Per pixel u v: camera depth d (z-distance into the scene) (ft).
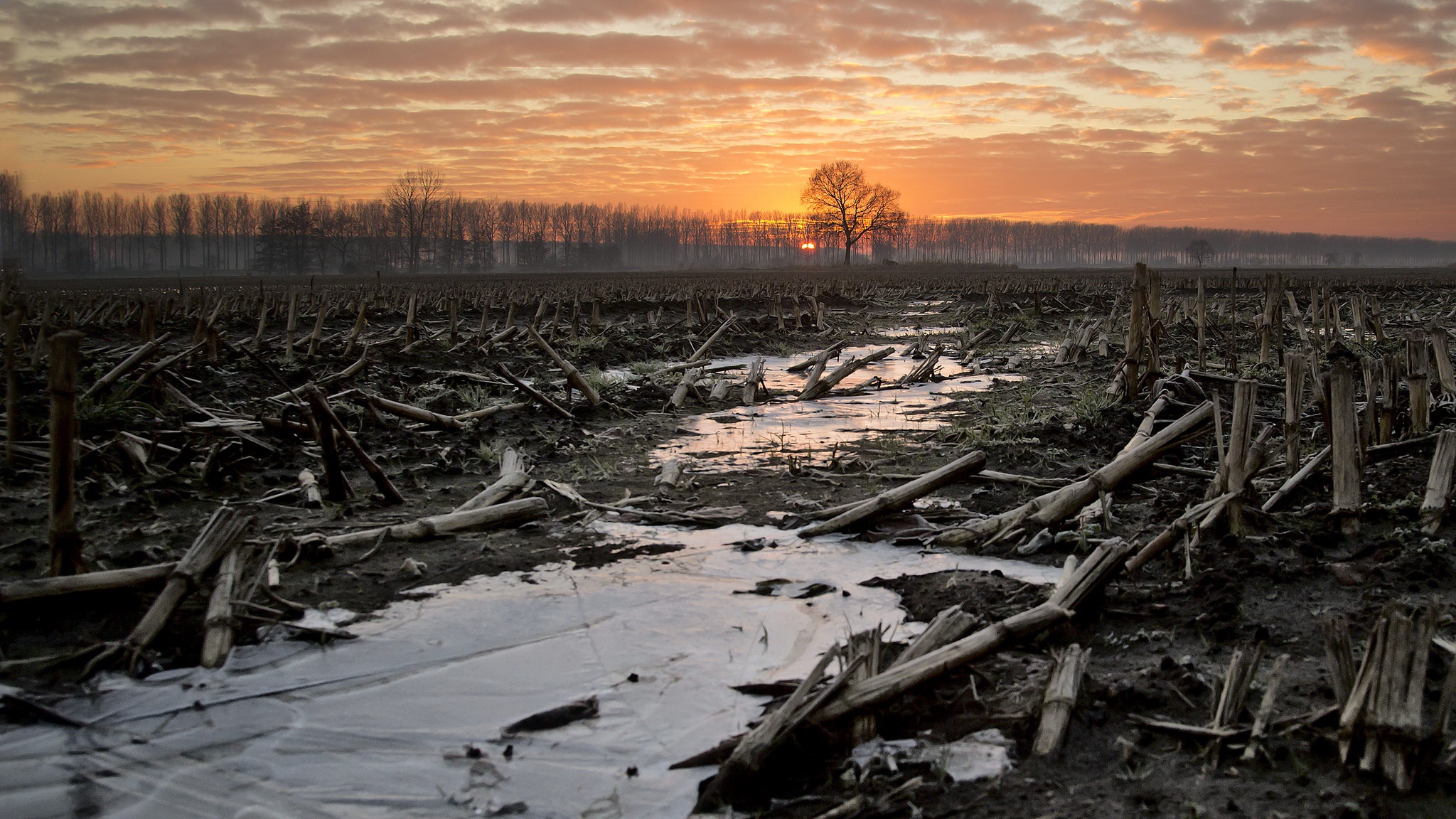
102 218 517.96
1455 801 11.25
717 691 14.98
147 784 12.54
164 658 15.97
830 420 41.16
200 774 12.80
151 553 20.20
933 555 21.61
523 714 14.34
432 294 113.19
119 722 14.01
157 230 518.37
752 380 48.55
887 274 282.97
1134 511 23.85
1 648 15.83
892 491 24.18
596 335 71.46
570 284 185.57
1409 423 29.78
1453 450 21.34
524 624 17.58
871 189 440.04
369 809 12.07
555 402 42.37
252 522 22.35
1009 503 25.48
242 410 37.32
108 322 63.41
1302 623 16.60
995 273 301.63
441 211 529.04
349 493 26.30
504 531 23.61
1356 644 15.47
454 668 15.81
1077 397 43.06
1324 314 63.93
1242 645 15.87
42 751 13.25
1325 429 26.30
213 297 81.92
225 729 13.89
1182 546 20.36
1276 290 48.73
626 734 13.82
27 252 465.88
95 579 17.15
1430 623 11.89
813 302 95.86
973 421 38.24
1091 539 21.57
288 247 431.84
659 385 50.57
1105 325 73.77
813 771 13.03
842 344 72.43
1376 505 22.15
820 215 448.65
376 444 33.45
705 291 124.36
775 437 36.94
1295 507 23.02
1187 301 96.43
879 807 11.88
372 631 17.15
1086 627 17.08
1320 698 13.78
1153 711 13.83
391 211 478.18
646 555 21.76
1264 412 34.68
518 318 90.99
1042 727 13.23
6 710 14.19
